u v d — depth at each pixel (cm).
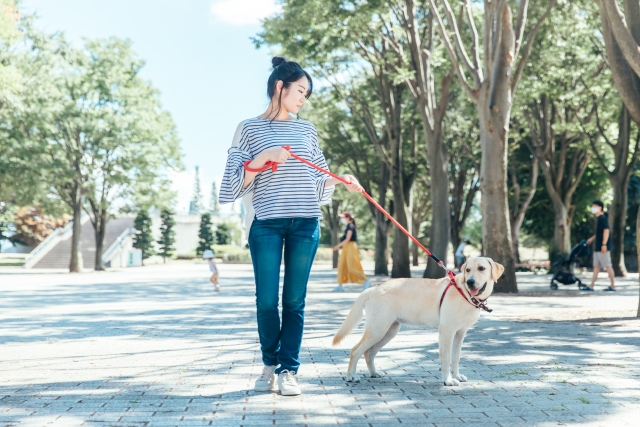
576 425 380
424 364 606
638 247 1033
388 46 2147
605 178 3244
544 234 3619
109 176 3700
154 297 1664
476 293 481
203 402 446
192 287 2170
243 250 8125
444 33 1590
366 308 524
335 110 3038
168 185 4056
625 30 934
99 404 440
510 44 1519
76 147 3603
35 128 3394
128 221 7581
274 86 489
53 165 3378
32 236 6800
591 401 443
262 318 475
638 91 1030
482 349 695
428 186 3909
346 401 448
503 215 1574
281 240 474
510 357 641
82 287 2194
